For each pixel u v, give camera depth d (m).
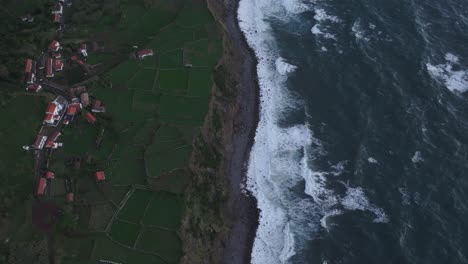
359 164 79.56
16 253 65.25
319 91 90.25
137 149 77.12
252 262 71.00
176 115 81.38
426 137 81.56
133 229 68.75
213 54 90.19
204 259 69.06
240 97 88.88
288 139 84.19
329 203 76.19
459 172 77.00
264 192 77.94
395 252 69.94
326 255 70.94
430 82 88.00
